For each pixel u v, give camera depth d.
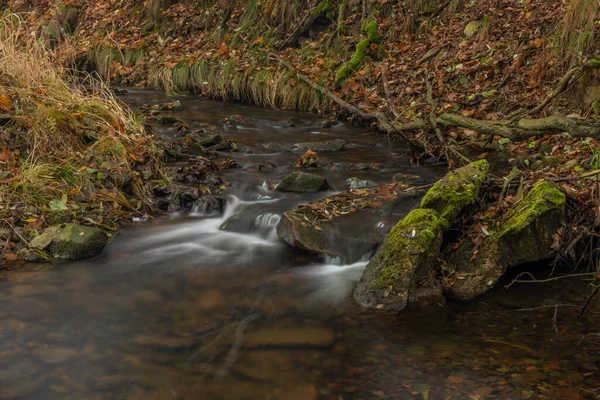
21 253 4.75
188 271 4.68
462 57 8.80
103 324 3.88
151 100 10.60
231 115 9.59
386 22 10.38
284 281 4.52
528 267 4.59
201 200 5.86
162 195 5.97
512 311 4.01
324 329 3.82
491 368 3.34
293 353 3.55
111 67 12.35
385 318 3.95
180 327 3.87
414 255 4.14
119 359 3.49
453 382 3.22
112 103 7.09
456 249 4.57
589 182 5.04
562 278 4.45
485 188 5.04
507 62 8.17
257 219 5.47
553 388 3.13
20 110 6.04
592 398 3.04
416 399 3.08
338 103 9.11
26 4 14.73
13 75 6.70
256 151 7.53
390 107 8.20
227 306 4.14
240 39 11.53
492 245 4.41
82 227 4.95
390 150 7.66
